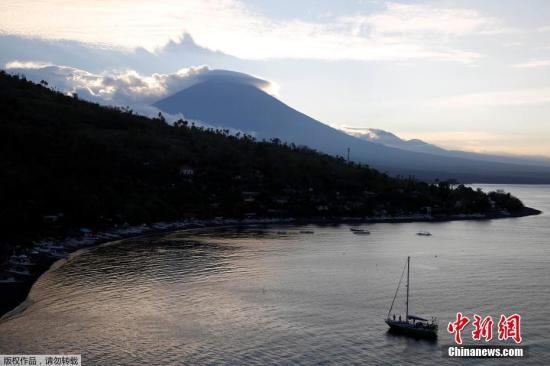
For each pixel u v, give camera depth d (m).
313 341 99.94
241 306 120.06
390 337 102.38
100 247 191.38
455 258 184.12
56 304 118.50
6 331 102.00
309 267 163.12
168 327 105.56
